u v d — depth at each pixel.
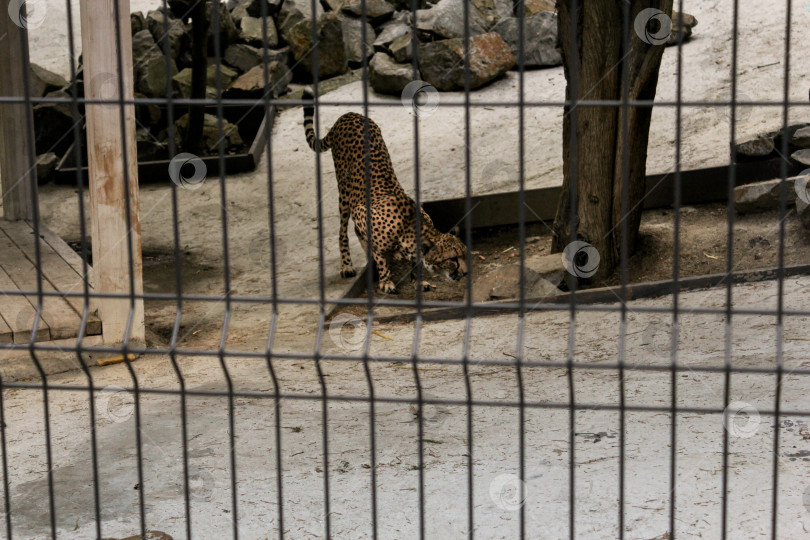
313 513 3.76
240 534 3.60
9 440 5.03
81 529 3.72
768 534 3.22
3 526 3.79
